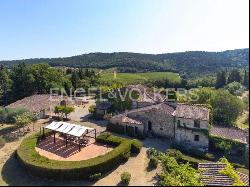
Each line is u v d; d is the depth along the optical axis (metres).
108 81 144.88
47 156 47.09
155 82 140.12
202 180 40.31
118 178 40.66
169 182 38.12
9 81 105.31
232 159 52.25
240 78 110.00
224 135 56.50
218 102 72.50
